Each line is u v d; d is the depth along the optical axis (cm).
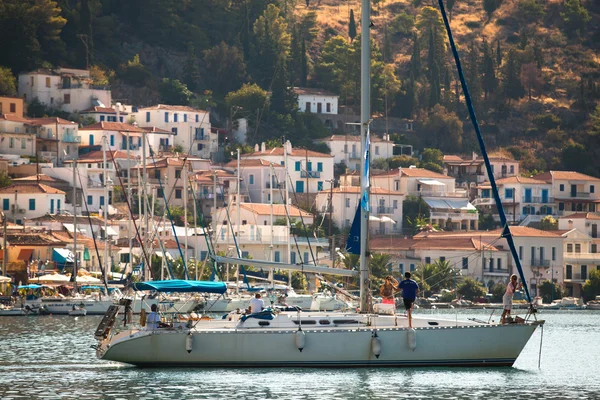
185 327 18912
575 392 17662
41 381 18412
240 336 18675
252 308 19188
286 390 17212
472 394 17112
